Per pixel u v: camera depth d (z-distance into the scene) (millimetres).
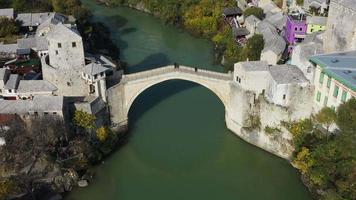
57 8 189250
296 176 113375
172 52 178000
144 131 131250
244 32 176750
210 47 184500
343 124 100062
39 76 132500
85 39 172250
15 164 105312
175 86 153875
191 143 127500
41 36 150125
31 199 99875
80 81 122312
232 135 128875
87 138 116562
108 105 123250
